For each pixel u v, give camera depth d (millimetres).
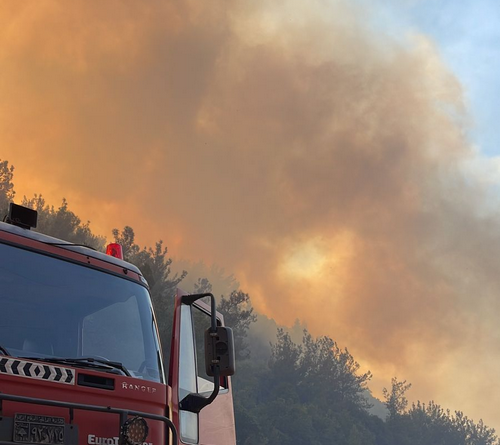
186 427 5762
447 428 197250
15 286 4844
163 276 82188
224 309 111438
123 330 5398
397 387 196750
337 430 153125
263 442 105750
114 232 81875
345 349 187125
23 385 4395
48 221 74375
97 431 4680
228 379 7254
